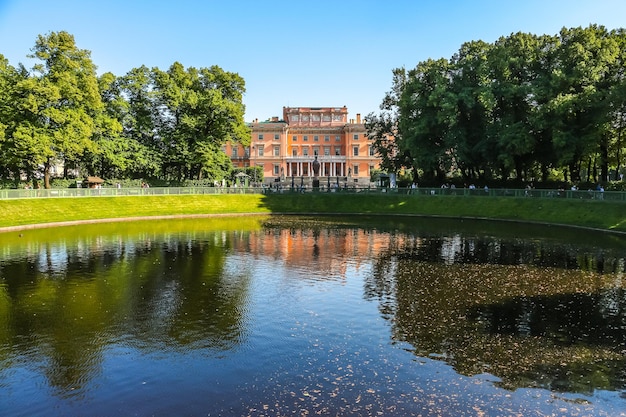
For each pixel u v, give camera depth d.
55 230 41.47
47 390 12.13
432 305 18.97
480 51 63.34
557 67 53.75
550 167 64.94
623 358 13.88
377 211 59.56
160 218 52.72
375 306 18.83
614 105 48.62
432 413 10.91
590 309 18.42
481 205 55.59
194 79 72.38
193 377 12.73
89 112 59.44
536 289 21.38
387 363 13.50
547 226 45.59
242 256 29.53
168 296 20.36
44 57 52.16
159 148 71.88
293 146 123.88
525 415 10.85
